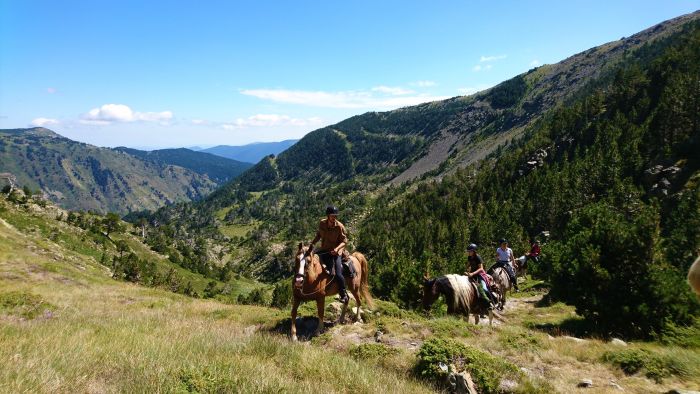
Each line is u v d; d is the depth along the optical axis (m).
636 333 14.47
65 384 5.05
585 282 15.74
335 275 10.56
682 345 12.73
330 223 10.70
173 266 159.88
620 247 15.10
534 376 8.10
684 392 7.29
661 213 61.16
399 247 127.44
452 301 11.95
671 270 15.06
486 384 7.54
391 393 6.62
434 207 174.88
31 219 112.44
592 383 8.22
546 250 31.97
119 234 166.12
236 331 10.64
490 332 11.41
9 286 21.66
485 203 135.62
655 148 88.19
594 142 120.38
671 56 139.38
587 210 28.16
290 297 73.75
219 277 169.62
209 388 5.31
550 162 140.50
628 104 136.38
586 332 15.55
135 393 4.89
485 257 73.75
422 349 8.62
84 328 9.22
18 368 5.11
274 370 6.79
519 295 30.95
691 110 85.56
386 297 29.94
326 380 6.86
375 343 9.66
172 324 10.98
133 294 23.08
